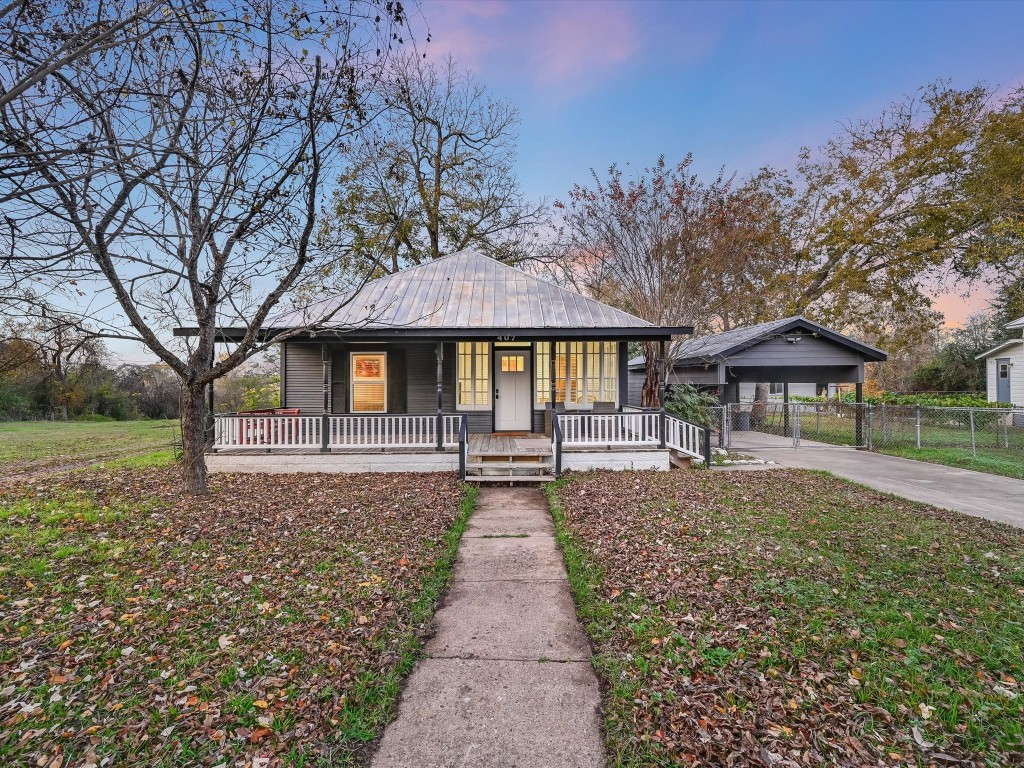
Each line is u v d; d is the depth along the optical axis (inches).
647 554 193.5
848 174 799.1
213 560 188.2
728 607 146.8
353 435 414.6
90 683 111.0
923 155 741.9
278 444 394.3
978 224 742.5
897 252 772.6
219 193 235.9
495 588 175.0
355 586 165.6
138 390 1123.3
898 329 847.1
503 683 117.3
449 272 507.8
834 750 89.8
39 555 191.5
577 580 174.4
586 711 106.7
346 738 96.0
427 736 98.4
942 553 192.7
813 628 132.8
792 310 818.8
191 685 110.7
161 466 400.8
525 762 91.3
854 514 250.7
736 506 266.4
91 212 171.8
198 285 264.1
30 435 689.6
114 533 219.3
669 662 119.0
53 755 89.4
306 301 387.2
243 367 1018.1
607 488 316.2
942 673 113.6
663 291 509.4
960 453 468.4
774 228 714.2
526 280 494.3
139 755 89.5
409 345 470.6
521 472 362.0
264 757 89.8
